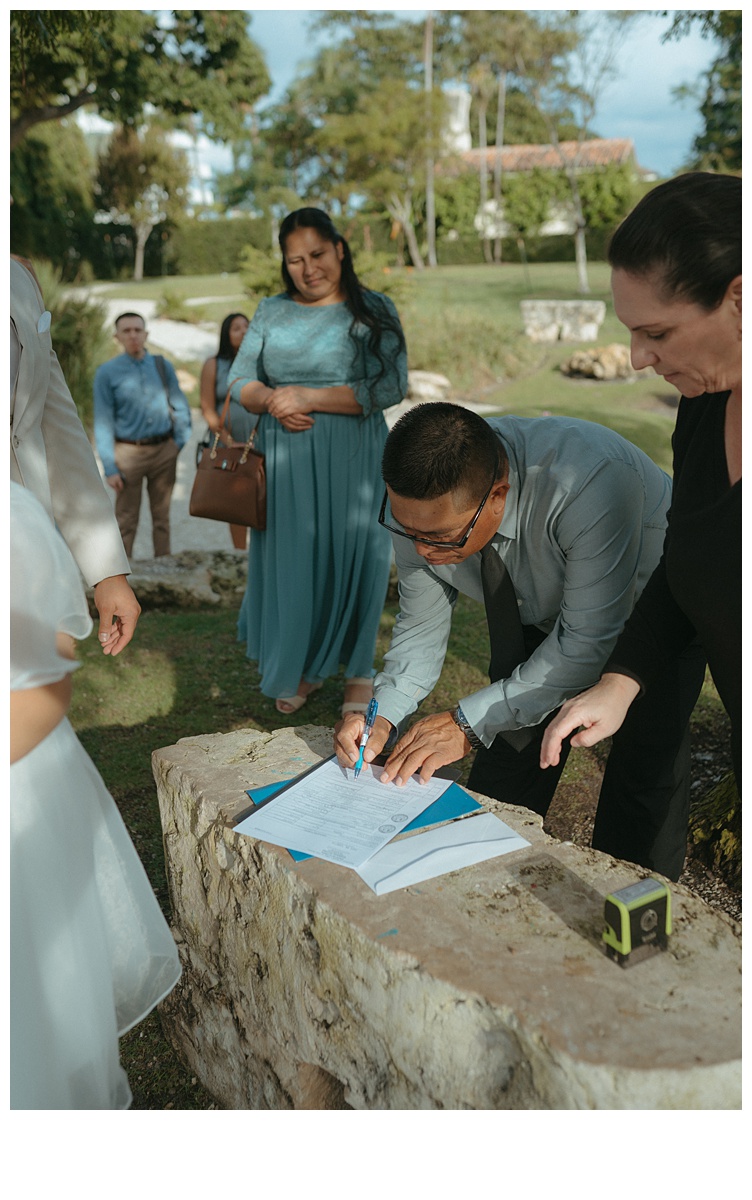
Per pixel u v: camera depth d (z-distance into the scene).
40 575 1.38
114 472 6.13
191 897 2.03
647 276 1.39
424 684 2.19
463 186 34.56
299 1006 1.71
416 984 1.42
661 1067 1.21
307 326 3.60
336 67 34.22
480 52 27.27
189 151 41.69
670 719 2.16
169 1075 2.22
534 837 1.75
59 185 27.98
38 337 2.00
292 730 2.26
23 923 1.47
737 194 1.37
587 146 37.44
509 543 2.10
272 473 3.68
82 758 1.68
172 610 5.23
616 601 2.03
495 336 14.20
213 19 14.67
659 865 2.32
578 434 2.02
